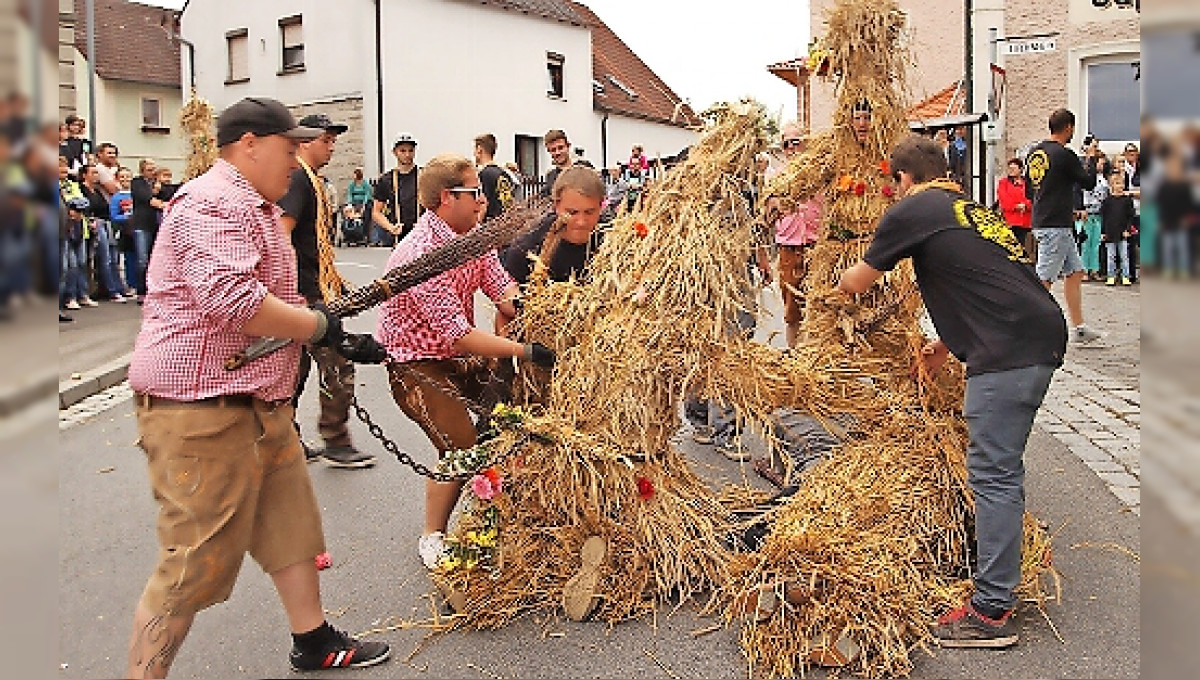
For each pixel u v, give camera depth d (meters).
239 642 3.99
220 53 32.38
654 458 4.33
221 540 3.20
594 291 4.44
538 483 4.20
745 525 4.33
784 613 3.69
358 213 25.55
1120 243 14.45
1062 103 16.77
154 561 4.91
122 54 34.41
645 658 3.71
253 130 3.25
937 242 3.90
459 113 31.80
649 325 4.23
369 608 4.24
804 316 6.13
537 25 34.53
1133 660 3.60
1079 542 4.80
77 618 4.22
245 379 3.22
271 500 3.55
